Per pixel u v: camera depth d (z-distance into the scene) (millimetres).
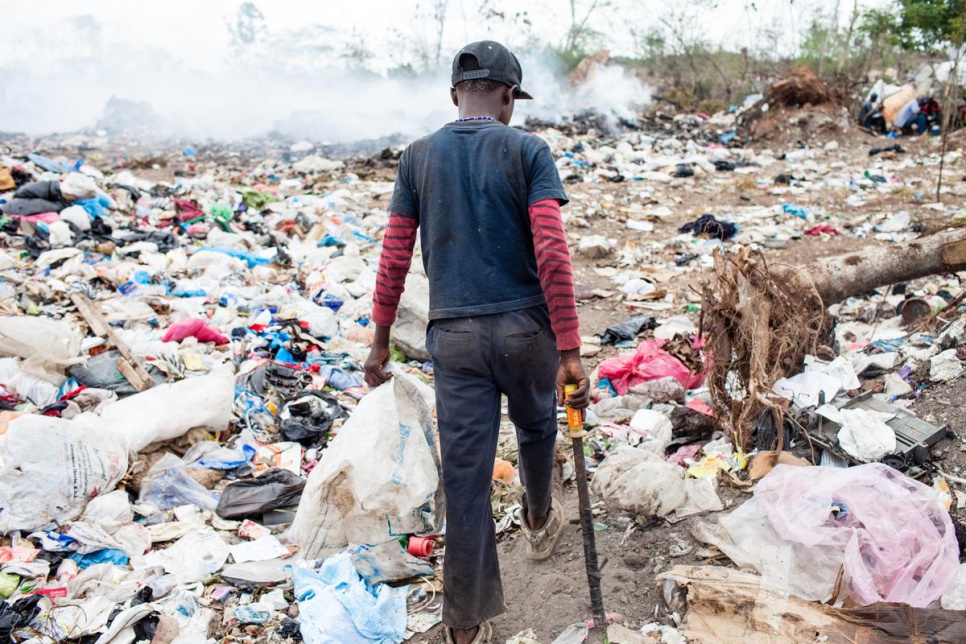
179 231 8406
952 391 3777
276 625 2932
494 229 2400
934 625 2408
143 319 5879
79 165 9852
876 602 2525
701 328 4074
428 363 5496
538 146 2385
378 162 13133
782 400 3592
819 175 12250
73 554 3281
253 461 4129
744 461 3525
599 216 10008
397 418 2844
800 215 9766
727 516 3072
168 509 3709
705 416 4164
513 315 2432
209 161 14406
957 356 4035
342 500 2852
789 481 3051
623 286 7367
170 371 4945
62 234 7371
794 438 3566
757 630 2502
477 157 2408
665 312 6594
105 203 8398
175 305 6156
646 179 12031
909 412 3568
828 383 3873
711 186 11711
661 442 4016
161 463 3938
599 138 15414
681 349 5094
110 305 6078
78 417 4035
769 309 3881
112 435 3795
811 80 15602
